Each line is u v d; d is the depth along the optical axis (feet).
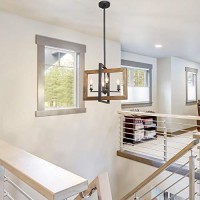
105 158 13.06
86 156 12.07
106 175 3.14
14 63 9.28
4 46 8.98
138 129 15.92
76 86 11.98
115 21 9.86
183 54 18.39
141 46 15.19
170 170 11.08
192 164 6.05
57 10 8.67
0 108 8.91
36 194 9.78
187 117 10.30
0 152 3.11
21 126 9.52
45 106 10.91
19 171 2.40
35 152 9.97
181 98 20.81
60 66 11.48
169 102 19.60
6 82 9.06
